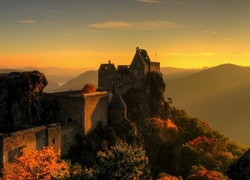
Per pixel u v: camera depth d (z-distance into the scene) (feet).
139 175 96.37
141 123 390.63
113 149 97.04
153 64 463.42
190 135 436.76
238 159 42.91
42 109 280.10
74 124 275.80
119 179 92.53
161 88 459.73
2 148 199.11
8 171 178.50
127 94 428.56
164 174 290.97
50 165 168.55
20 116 257.75
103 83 456.04
